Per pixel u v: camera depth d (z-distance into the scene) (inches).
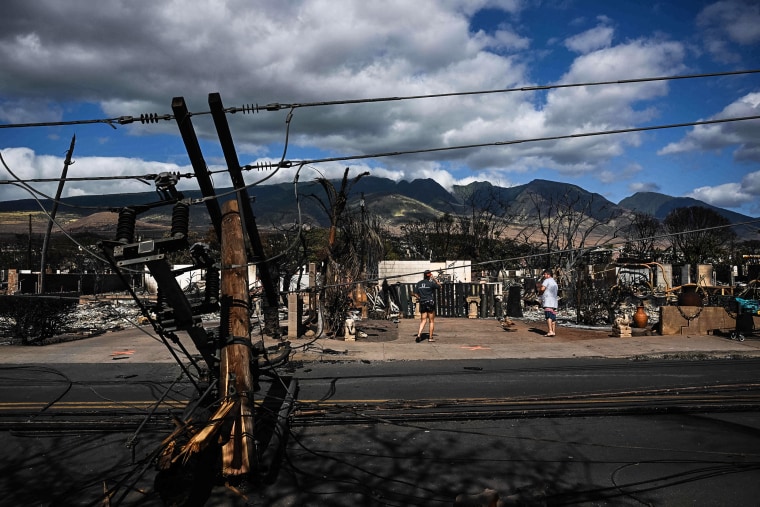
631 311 832.3
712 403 315.3
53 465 226.7
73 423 270.7
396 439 258.2
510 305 853.8
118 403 315.6
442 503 192.7
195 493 199.8
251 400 217.3
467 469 223.3
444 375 401.4
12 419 283.9
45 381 377.4
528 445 251.0
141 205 203.5
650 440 258.7
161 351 494.3
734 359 480.1
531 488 197.5
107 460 232.1
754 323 627.5
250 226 278.4
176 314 213.2
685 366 442.9
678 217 2992.1
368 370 421.7
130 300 1144.2
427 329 689.6
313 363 449.4
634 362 463.5
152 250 187.2
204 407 243.8
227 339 223.3
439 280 928.9
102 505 189.3
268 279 312.2
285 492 200.8
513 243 1705.2
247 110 249.9
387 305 866.1
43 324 566.6
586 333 650.8
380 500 194.5
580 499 196.5
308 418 285.3
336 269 610.9
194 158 245.3
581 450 245.1
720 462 231.9
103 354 480.4
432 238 1737.2
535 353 501.4
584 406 308.3
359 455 237.9
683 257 1651.1
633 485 208.4
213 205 255.4
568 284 1051.3
